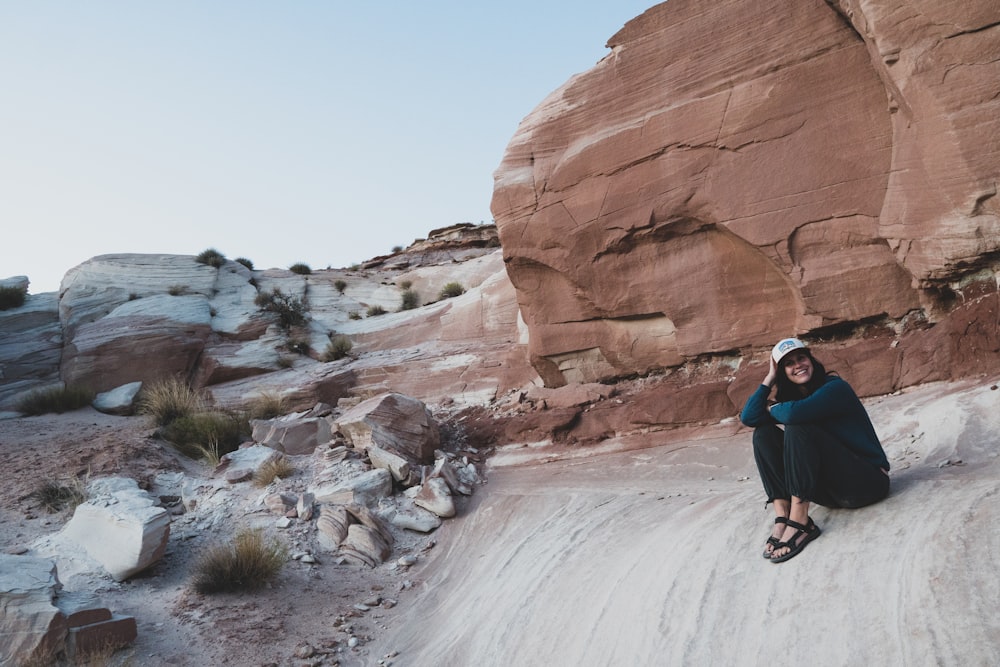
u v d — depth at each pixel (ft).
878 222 25.00
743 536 13.57
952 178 21.42
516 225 35.63
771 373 13.24
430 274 85.10
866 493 12.25
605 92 32.68
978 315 21.63
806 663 9.13
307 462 31.65
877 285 25.49
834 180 25.95
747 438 25.27
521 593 17.30
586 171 32.78
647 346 34.14
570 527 20.97
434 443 32.17
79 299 63.36
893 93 23.62
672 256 31.60
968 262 21.90
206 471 32.65
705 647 10.63
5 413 47.34
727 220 28.43
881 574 10.08
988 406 17.22
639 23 31.30
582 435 31.04
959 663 7.73
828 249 26.40
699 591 12.22
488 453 32.86
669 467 24.89
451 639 16.61
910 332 24.67
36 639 15.60
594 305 34.58
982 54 20.33
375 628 18.54
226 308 65.00
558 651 13.39
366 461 30.04
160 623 18.40
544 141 34.78
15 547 22.97
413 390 47.62
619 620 13.00
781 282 28.91
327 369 53.31
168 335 56.39
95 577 20.98
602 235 32.68
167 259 71.46
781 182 27.09
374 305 81.97
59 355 58.13
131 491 24.34
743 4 27.99
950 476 13.01
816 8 26.08
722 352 30.89
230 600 19.62
